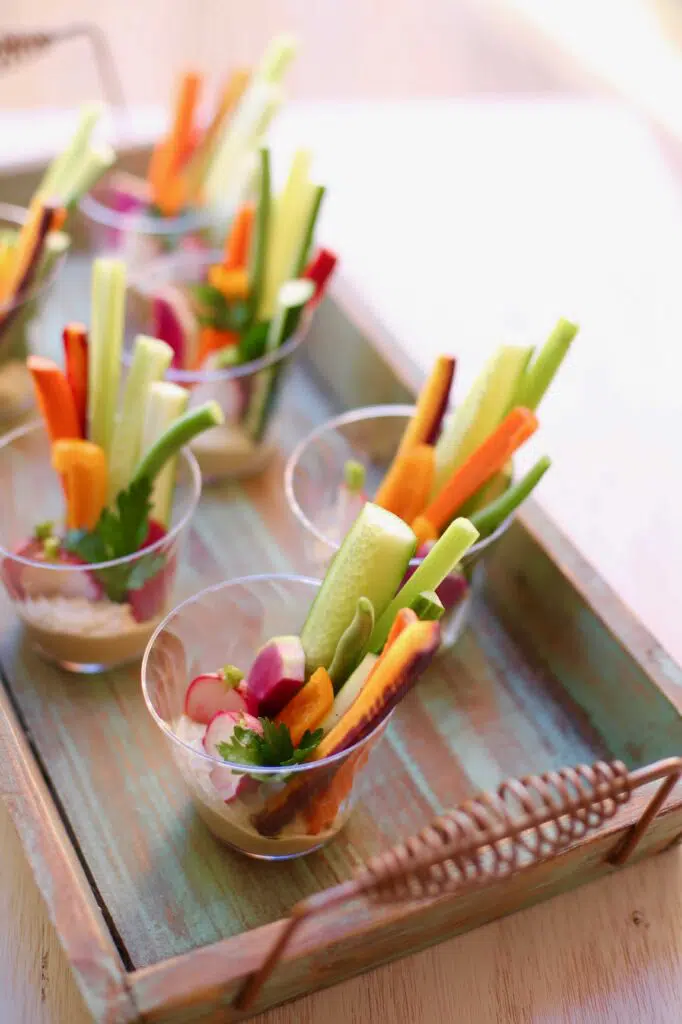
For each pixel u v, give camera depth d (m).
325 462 0.67
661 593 0.68
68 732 0.61
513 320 0.83
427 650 0.50
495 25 1.26
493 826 0.50
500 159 0.99
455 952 0.55
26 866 0.57
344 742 0.53
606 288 0.87
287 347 0.68
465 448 0.62
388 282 0.85
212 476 0.72
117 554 0.61
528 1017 0.54
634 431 0.77
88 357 0.62
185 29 1.31
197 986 0.49
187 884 0.56
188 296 0.71
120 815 0.58
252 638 0.60
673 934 0.56
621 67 1.13
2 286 0.71
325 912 0.51
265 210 0.68
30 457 0.64
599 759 0.62
